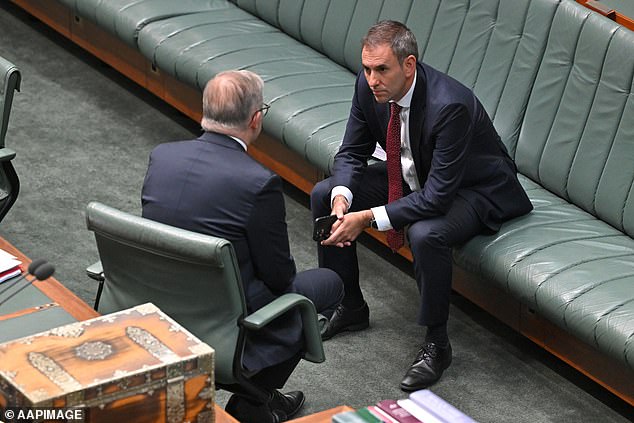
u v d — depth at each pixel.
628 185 17.86
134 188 22.42
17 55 27.16
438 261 16.98
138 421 10.91
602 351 15.87
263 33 23.88
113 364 10.88
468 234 17.39
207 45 22.84
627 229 17.94
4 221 20.95
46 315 14.05
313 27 23.25
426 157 17.25
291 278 14.64
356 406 16.88
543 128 19.12
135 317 11.70
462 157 16.91
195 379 11.13
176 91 24.28
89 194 22.06
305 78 21.94
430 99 16.86
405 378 17.28
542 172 19.12
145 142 24.11
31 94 25.58
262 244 14.05
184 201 14.00
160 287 13.81
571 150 18.66
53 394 10.38
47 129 24.25
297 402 16.62
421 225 17.00
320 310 15.71
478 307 19.31
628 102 17.95
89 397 10.55
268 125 20.89
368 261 20.44
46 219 21.16
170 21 23.72
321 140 19.92
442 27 20.88
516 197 17.89
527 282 16.67
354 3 22.42
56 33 28.38
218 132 14.28
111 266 14.12
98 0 24.59
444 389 17.27
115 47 25.61
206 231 13.92
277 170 22.19
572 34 18.75
